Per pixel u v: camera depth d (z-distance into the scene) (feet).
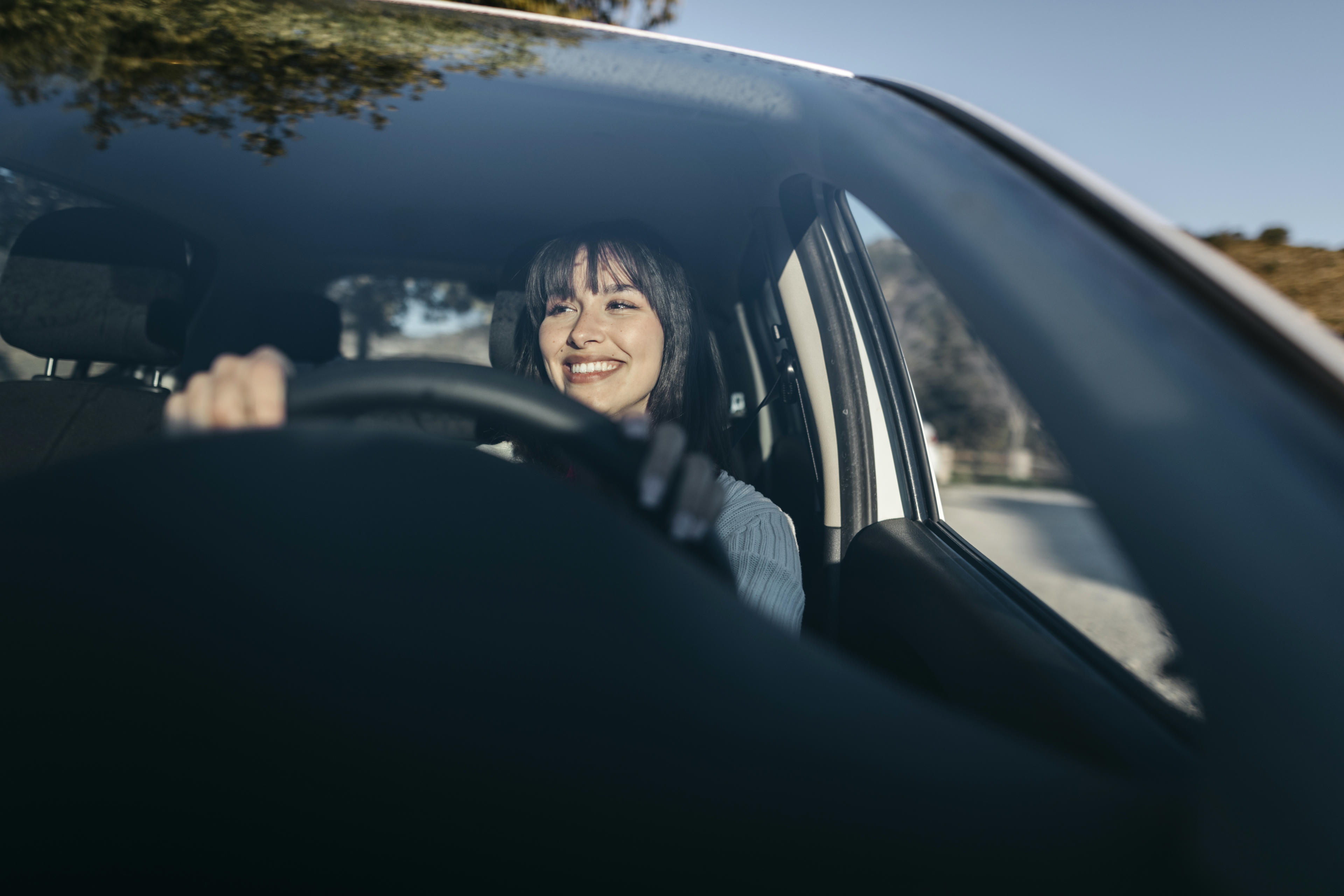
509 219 4.39
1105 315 2.02
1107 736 1.65
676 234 5.29
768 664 1.49
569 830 1.16
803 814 1.25
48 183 2.87
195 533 1.42
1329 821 1.31
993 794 1.37
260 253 3.51
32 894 0.98
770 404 5.50
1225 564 1.60
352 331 3.85
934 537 3.87
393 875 1.07
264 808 1.09
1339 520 1.59
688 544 1.75
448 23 3.95
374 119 3.59
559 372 3.83
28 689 1.16
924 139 2.83
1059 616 2.08
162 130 2.97
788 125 3.49
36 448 2.30
